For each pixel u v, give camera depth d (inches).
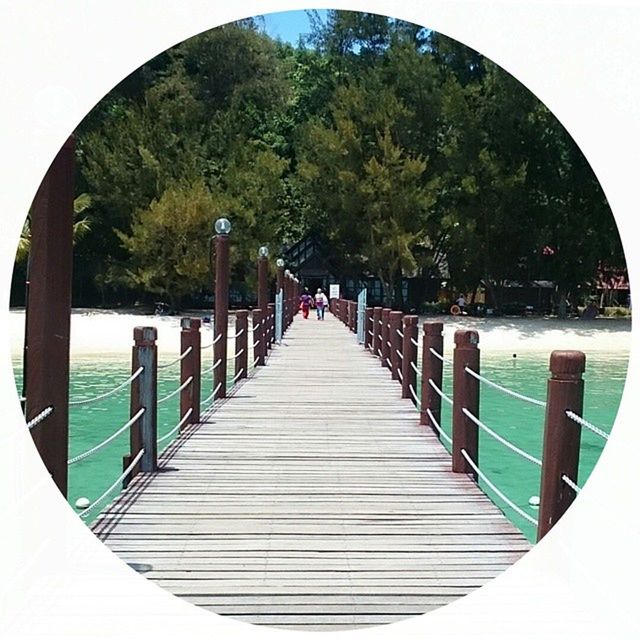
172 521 179.2
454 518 183.9
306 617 134.1
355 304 792.3
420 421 289.6
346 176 1216.2
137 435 217.8
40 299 140.8
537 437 422.0
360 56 1546.5
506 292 1403.8
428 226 1238.9
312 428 283.4
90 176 1245.1
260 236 1245.1
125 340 927.0
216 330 352.5
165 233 1148.5
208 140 1342.3
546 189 1205.7
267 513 185.8
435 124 1272.1
